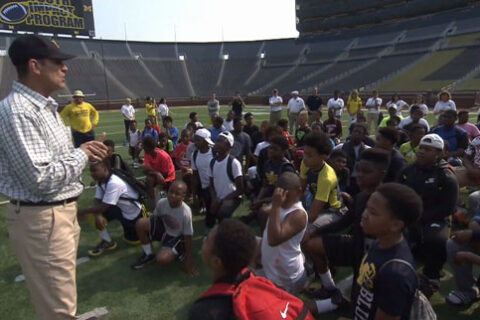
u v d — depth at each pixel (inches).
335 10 2064.5
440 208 156.3
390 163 194.7
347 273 174.1
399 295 79.7
